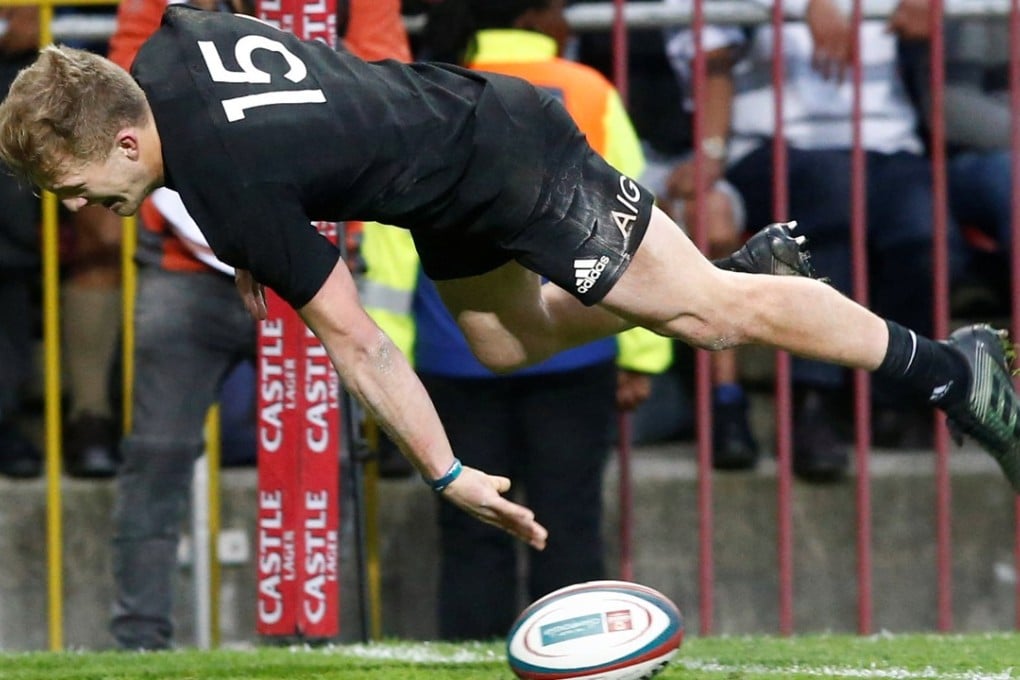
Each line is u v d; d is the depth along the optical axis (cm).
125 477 1695
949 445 2197
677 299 1150
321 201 1087
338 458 1619
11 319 2159
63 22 1889
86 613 2117
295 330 1602
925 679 1241
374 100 1096
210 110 1051
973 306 2109
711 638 1642
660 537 2125
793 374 2139
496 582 1762
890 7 1984
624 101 1841
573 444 1712
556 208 1129
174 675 1291
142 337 1691
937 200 1880
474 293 1264
